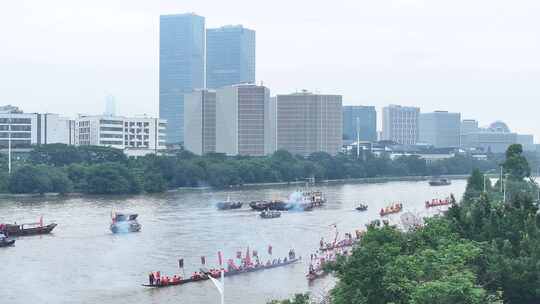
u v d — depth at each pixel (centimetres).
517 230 19425
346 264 15900
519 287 17125
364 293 15138
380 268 15162
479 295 13700
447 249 16250
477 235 19425
